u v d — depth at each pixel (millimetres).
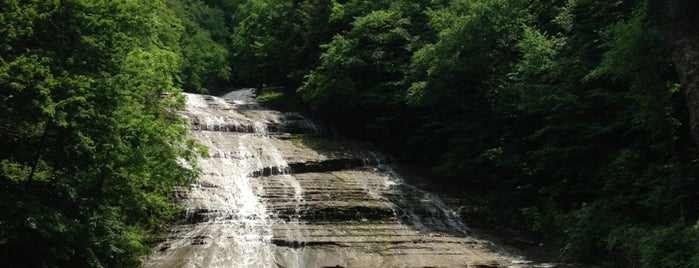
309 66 37938
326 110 33500
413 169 27625
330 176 24406
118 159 14562
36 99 12703
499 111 23031
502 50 24844
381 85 29969
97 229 14320
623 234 16062
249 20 45250
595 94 18281
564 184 20641
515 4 24000
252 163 24141
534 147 23109
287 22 39844
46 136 13695
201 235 18125
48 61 12969
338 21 35562
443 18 25859
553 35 24266
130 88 15344
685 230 13680
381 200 22094
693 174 15594
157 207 16938
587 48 19797
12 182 13688
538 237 20281
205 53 53969
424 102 25891
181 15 57625
